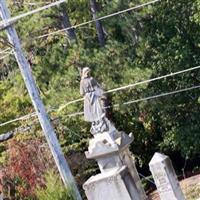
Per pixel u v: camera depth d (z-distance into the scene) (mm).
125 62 50438
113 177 35656
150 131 56438
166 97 52094
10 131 55500
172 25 51594
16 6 55062
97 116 36688
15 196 51375
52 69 51188
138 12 50906
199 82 52469
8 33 39281
